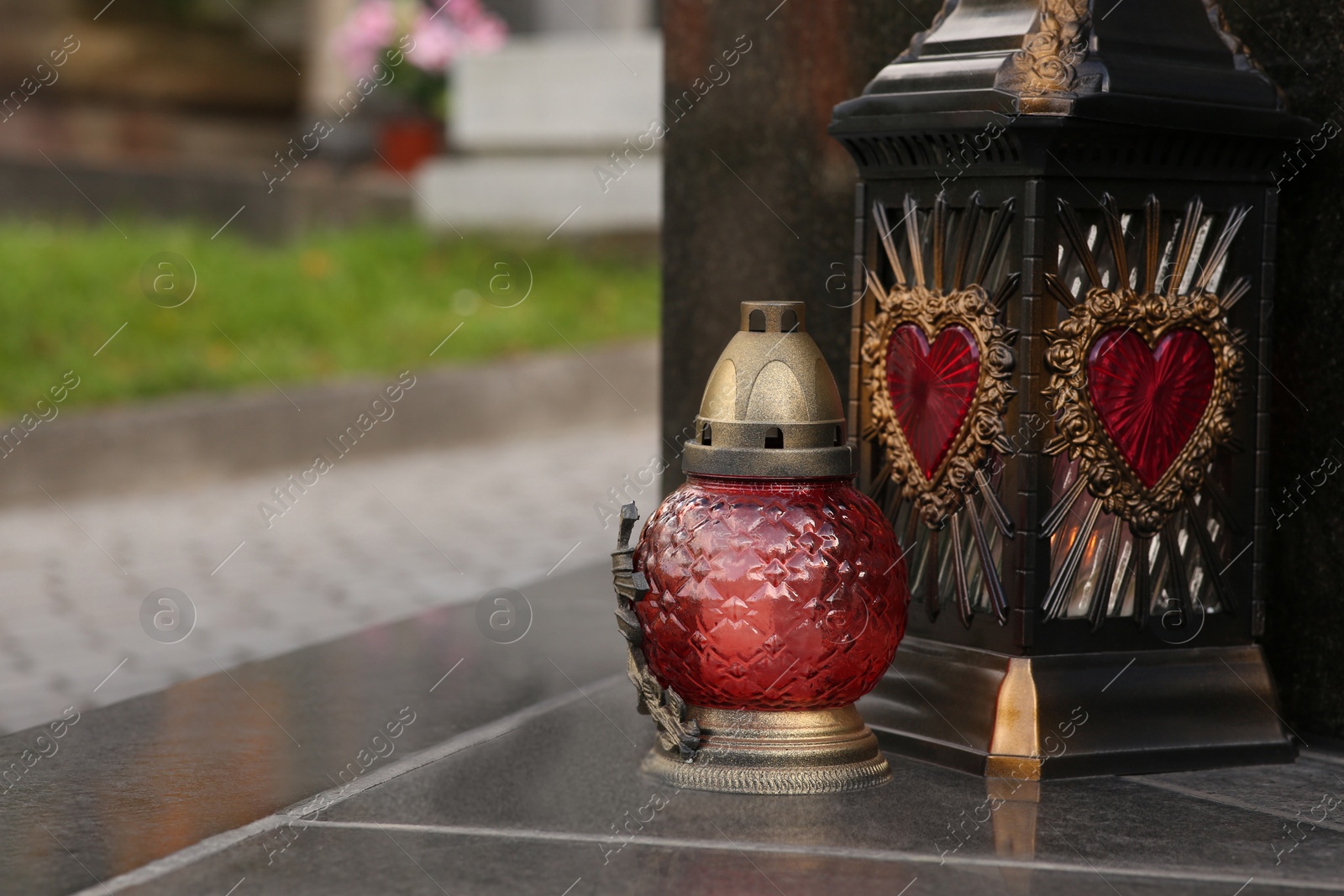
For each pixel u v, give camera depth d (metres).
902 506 3.18
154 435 8.84
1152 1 2.94
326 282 12.21
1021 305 2.85
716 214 4.22
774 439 2.81
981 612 3.00
